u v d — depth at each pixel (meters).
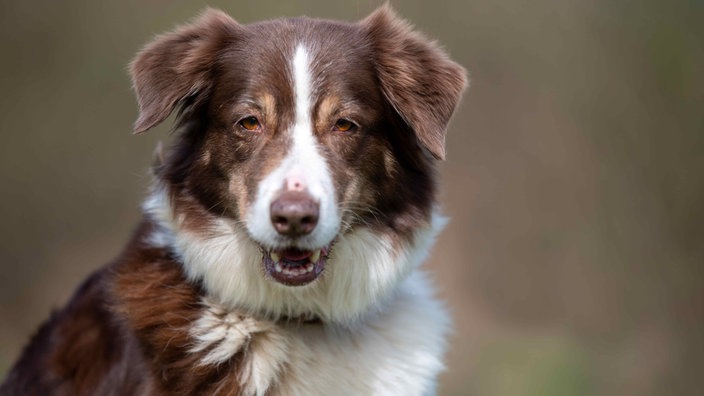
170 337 5.85
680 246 19.42
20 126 20.06
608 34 20.73
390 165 6.15
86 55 20.19
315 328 6.12
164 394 5.82
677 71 20.27
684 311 18.77
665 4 20.59
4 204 19.84
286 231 5.37
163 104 5.96
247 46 6.02
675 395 17.20
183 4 20.23
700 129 19.97
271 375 5.84
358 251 6.07
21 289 19.56
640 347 18.06
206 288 6.00
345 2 19.67
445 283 19.80
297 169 5.51
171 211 6.08
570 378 15.78
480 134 20.73
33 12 19.95
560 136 20.59
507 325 19.12
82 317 6.71
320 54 5.95
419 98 6.12
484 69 20.77
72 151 20.19
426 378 6.22
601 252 19.69
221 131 5.95
